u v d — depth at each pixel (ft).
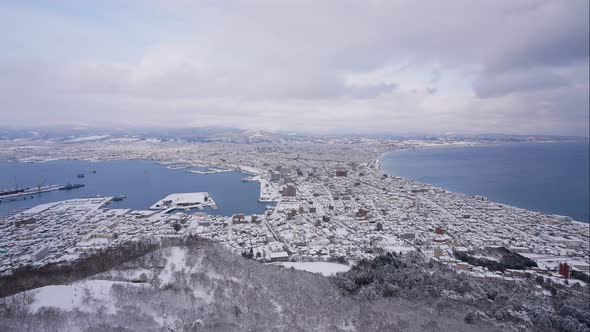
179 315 211.41
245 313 224.94
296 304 247.09
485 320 241.96
